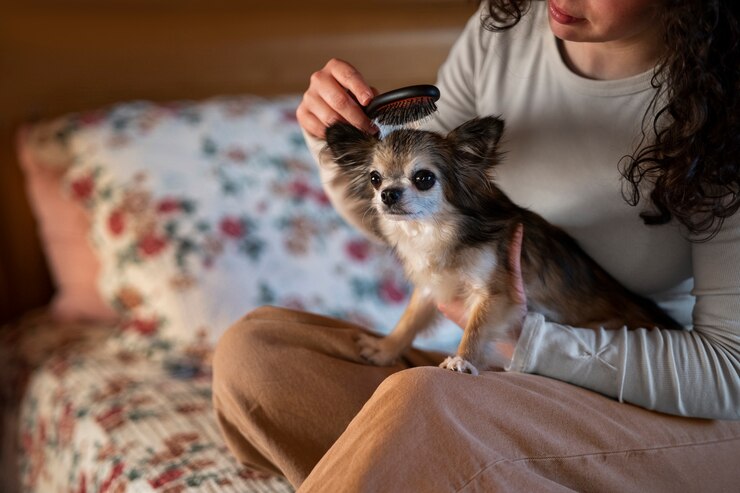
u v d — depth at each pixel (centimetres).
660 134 119
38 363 210
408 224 136
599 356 118
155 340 204
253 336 132
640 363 117
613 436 111
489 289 131
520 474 102
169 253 206
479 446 101
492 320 129
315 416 125
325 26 271
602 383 118
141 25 256
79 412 178
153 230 209
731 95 112
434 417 101
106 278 214
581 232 138
